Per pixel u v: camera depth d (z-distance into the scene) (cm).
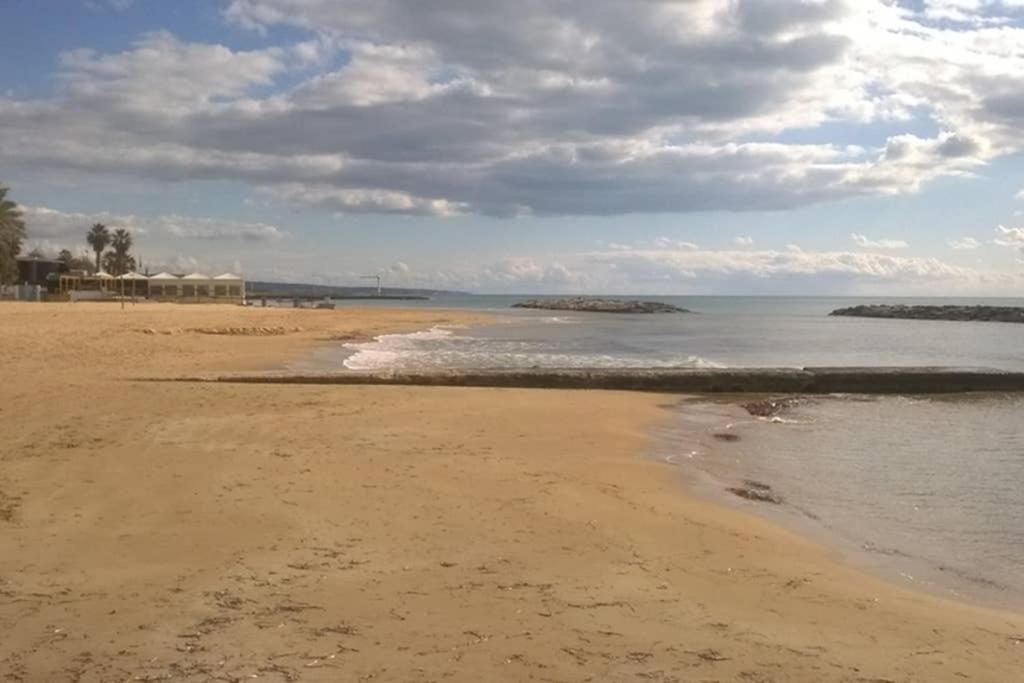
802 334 6141
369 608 541
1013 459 1313
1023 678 489
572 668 460
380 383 2106
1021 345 4962
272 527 721
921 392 2367
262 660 451
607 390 2202
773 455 1327
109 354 2570
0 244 7706
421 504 834
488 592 585
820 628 559
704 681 452
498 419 1512
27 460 955
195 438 1149
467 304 18225
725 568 693
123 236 12912
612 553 709
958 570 748
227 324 4509
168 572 594
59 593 544
